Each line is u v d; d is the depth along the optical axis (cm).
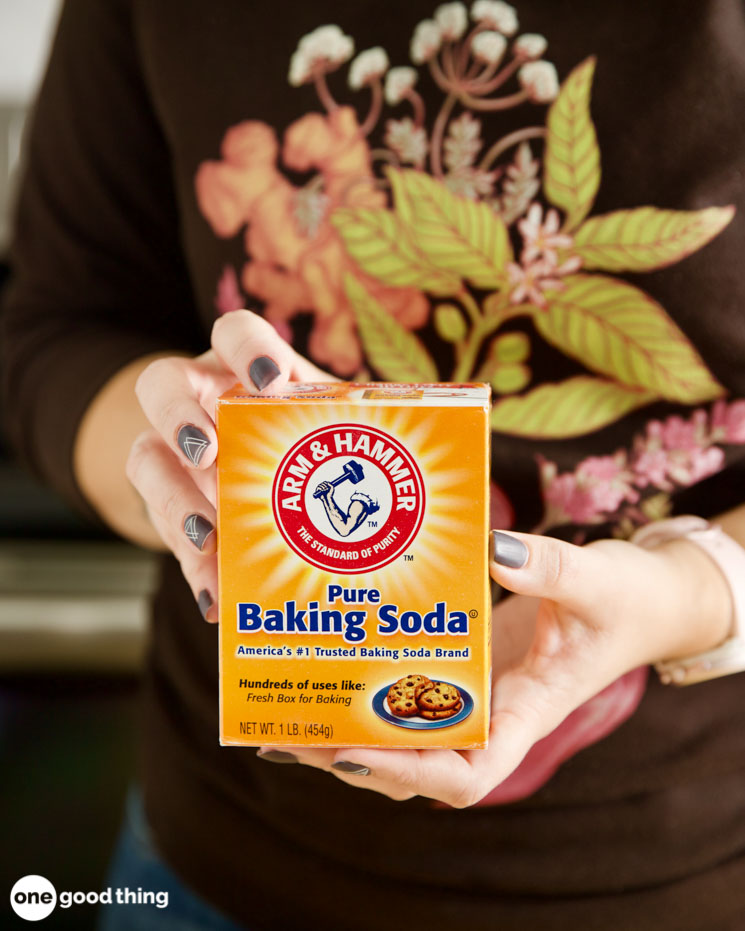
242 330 45
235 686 46
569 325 54
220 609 46
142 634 118
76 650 119
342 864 55
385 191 55
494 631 53
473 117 54
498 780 46
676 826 54
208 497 48
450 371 56
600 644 47
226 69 57
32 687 125
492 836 54
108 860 115
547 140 53
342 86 55
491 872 54
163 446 48
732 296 52
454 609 45
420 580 45
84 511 62
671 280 52
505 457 55
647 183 52
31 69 117
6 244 115
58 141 63
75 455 58
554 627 47
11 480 124
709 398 54
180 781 59
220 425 45
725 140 51
